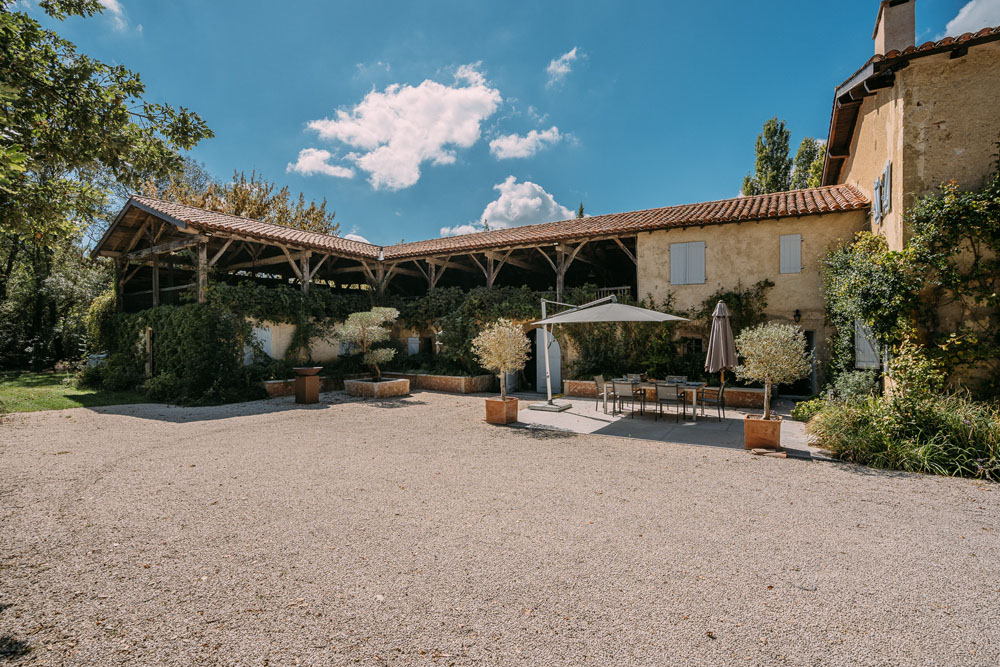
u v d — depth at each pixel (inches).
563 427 361.1
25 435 329.4
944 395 288.4
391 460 266.5
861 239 387.2
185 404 478.6
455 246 672.4
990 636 104.7
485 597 120.9
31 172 255.1
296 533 163.2
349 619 111.0
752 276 495.2
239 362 532.7
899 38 368.2
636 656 97.2
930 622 110.1
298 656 97.3
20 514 180.5
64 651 99.0
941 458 238.2
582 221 668.7
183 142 268.8
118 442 310.8
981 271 288.7
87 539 157.8
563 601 119.0
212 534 162.2
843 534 161.5
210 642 102.3
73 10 252.8
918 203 305.7
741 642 102.2
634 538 158.6
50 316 865.5
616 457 271.9
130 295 665.6
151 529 166.4
